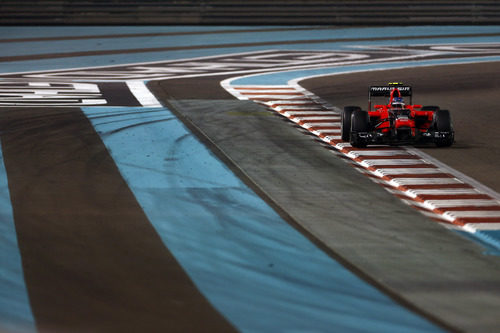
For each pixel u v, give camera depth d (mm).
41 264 30891
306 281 29406
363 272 30641
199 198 42031
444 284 29469
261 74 106125
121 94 86062
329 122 68438
